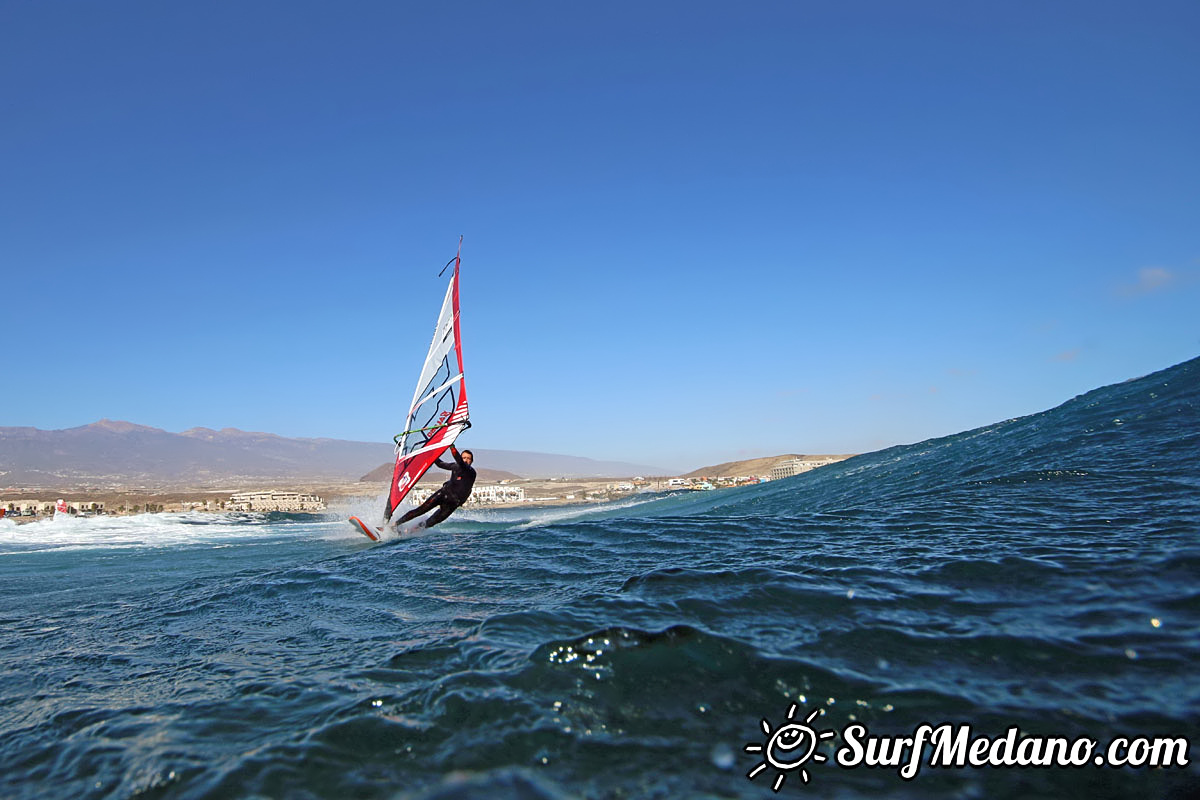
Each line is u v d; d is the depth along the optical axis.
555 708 2.48
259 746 2.36
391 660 3.28
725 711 2.42
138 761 2.36
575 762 2.11
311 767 2.17
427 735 2.33
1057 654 2.67
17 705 3.23
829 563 4.45
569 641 3.06
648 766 2.08
